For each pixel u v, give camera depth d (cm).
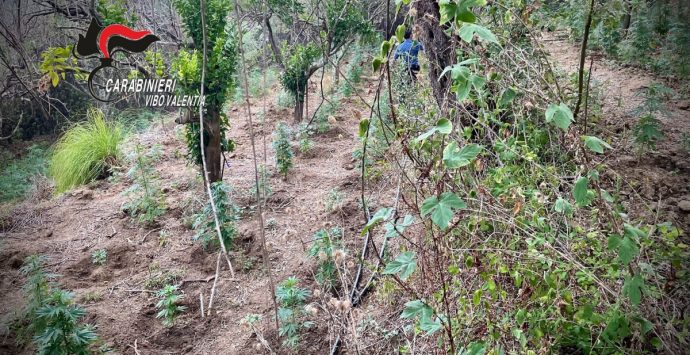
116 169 613
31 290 359
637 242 194
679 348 196
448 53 326
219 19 454
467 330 229
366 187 472
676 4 741
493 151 313
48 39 893
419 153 245
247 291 368
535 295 226
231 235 407
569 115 186
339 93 819
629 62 712
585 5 686
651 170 404
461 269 241
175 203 502
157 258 416
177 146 693
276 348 309
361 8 784
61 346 284
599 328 218
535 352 219
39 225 493
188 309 354
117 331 334
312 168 575
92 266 414
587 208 275
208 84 446
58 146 688
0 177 688
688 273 229
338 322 278
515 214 241
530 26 352
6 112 962
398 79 454
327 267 344
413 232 309
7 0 877
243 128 744
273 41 777
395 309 300
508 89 254
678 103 575
